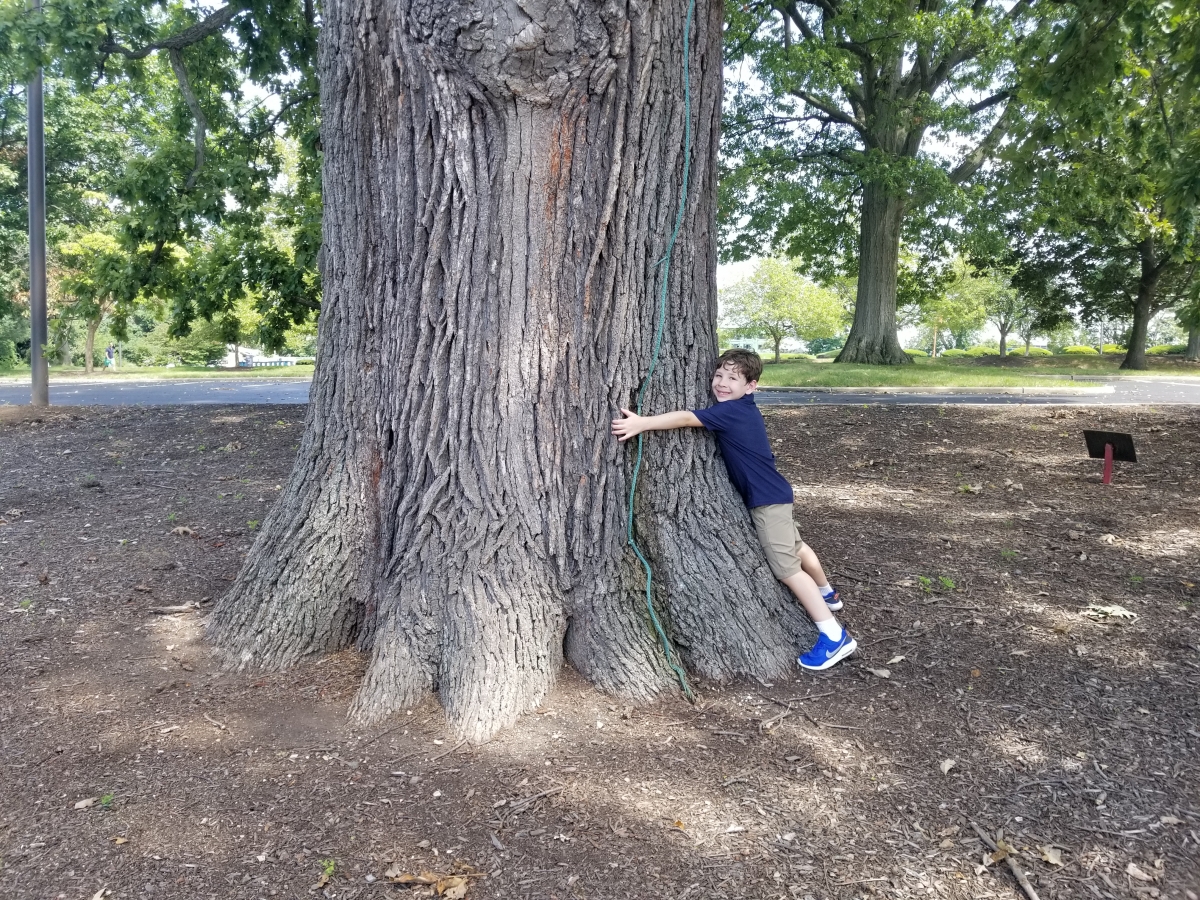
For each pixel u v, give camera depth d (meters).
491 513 3.42
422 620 3.47
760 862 2.54
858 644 3.97
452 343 3.40
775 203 19.84
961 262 45.72
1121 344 51.50
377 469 3.74
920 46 19.52
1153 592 4.57
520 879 2.48
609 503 3.56
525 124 3.24
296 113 12.45
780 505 3.74
